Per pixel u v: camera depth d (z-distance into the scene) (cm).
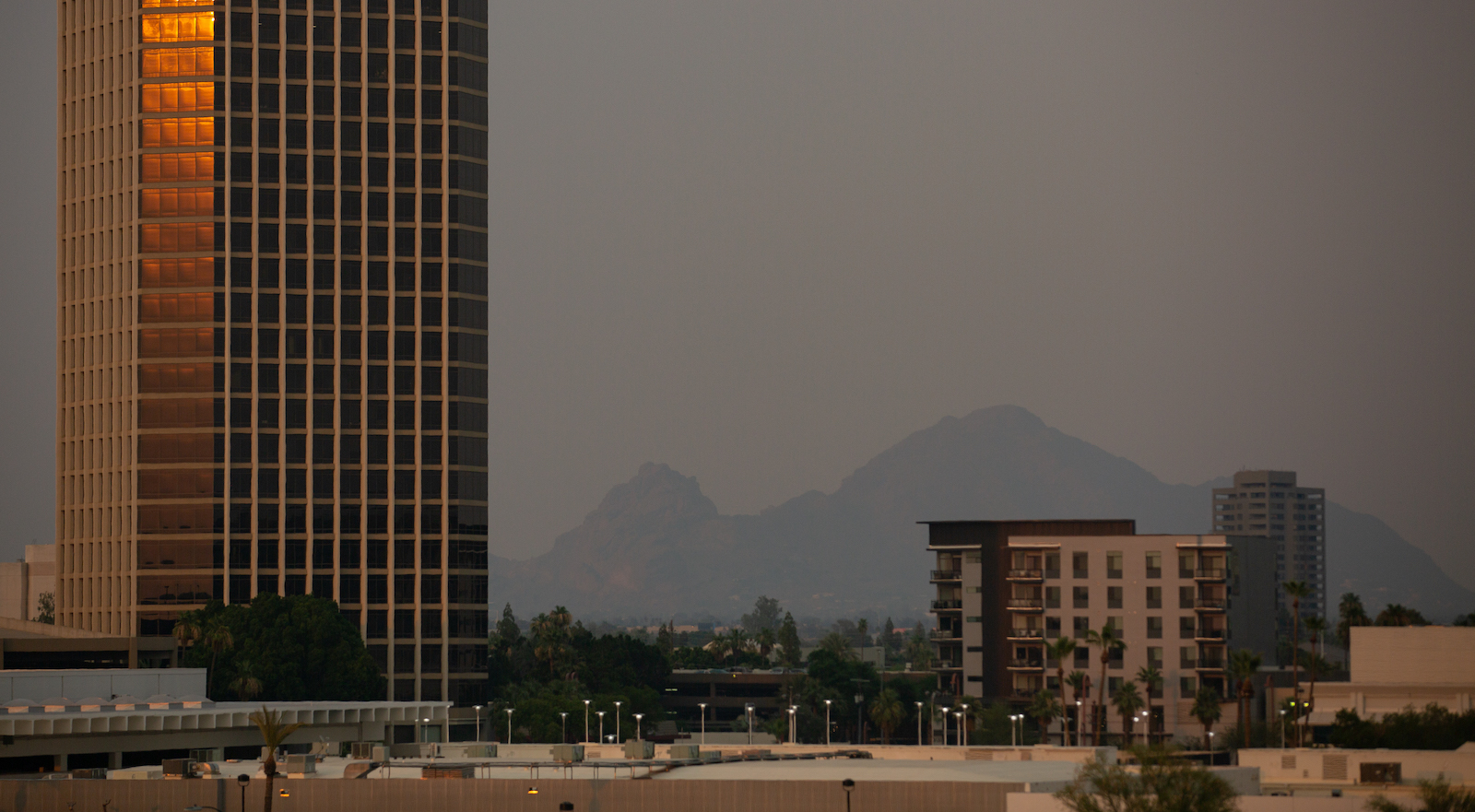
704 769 19562
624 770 19562
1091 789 17500
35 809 18900
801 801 17825
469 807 18262
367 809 18462
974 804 17625
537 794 18175
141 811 18788
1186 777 16788
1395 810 17000
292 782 18638
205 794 18788
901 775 18800
